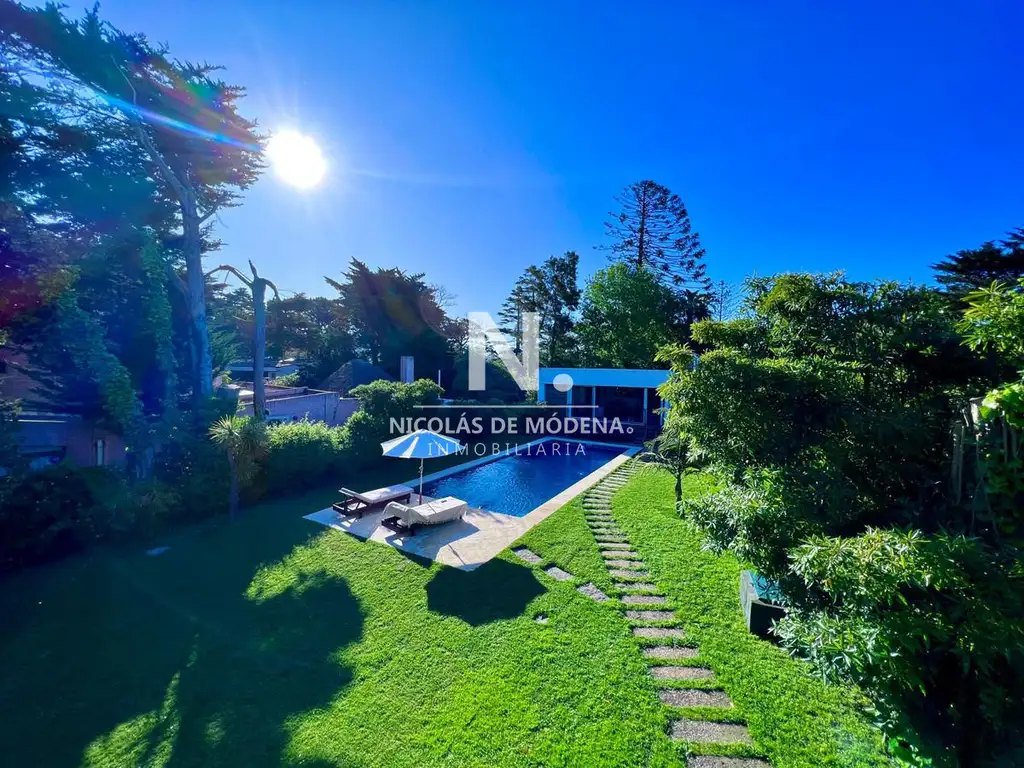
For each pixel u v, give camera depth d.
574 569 7.06
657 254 36.38
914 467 3.70
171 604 6.36
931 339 3.58
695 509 4.62
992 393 2.54
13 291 10.21
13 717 4.29
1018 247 17.81
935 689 2.73
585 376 22.02
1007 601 2.44
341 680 4.70
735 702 4.14
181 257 16.42
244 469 10.00
